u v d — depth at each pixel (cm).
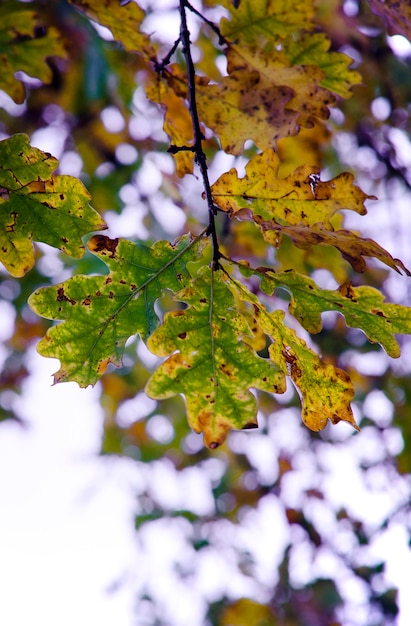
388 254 73
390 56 103
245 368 75
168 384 74
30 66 83
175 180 117
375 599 156
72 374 74
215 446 74
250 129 80
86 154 119
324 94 79
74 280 74
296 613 167
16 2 96
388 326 74
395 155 114
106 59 104
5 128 112
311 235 74
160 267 75
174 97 81
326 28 99
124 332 74
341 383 74
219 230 114
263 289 74
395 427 139
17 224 74
